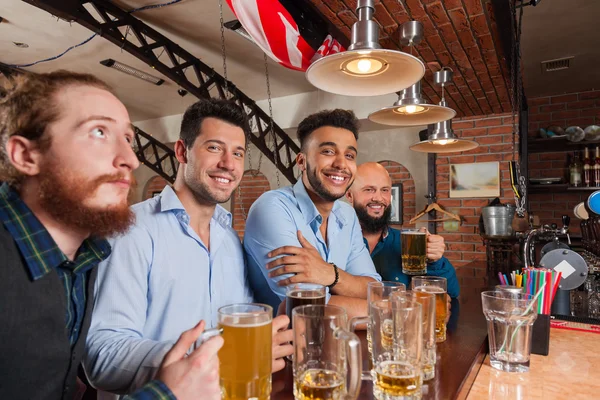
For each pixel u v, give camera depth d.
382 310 0.79
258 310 0.73
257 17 2.15
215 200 1.24
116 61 4.30
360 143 5.33
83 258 0.84
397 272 1.93
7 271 0.69
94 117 0.74
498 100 3.47
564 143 3.86
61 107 0.73
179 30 3.72
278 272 1.22
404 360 0.71
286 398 0.74
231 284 1.32
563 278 1.46
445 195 4.13
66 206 0.73
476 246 3.95
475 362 0.93
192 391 0.62
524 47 3.24
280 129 5.25
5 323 0.68
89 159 0.73
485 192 3.92
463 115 3.98
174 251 1.16
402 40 2.27
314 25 2.41
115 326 0.96
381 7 2.09
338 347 0.67
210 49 4.03
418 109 2.02
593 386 0.90
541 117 4.38
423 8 2.09
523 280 1.15
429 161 4.24
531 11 2.69
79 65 4.45
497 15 2.06
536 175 4.32
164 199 1.18
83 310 0.86
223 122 1.23
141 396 0.59
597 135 3.61
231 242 1.37
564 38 3.08
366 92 1.70
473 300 1.60
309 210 1.44
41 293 0.73
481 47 2.49
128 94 5.36
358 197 2.03
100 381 0.84
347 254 1.57
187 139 1.25
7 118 0.74
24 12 3.38
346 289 1.26
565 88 4.14
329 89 1.67
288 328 0.95
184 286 1.17
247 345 0.65
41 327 0.73
